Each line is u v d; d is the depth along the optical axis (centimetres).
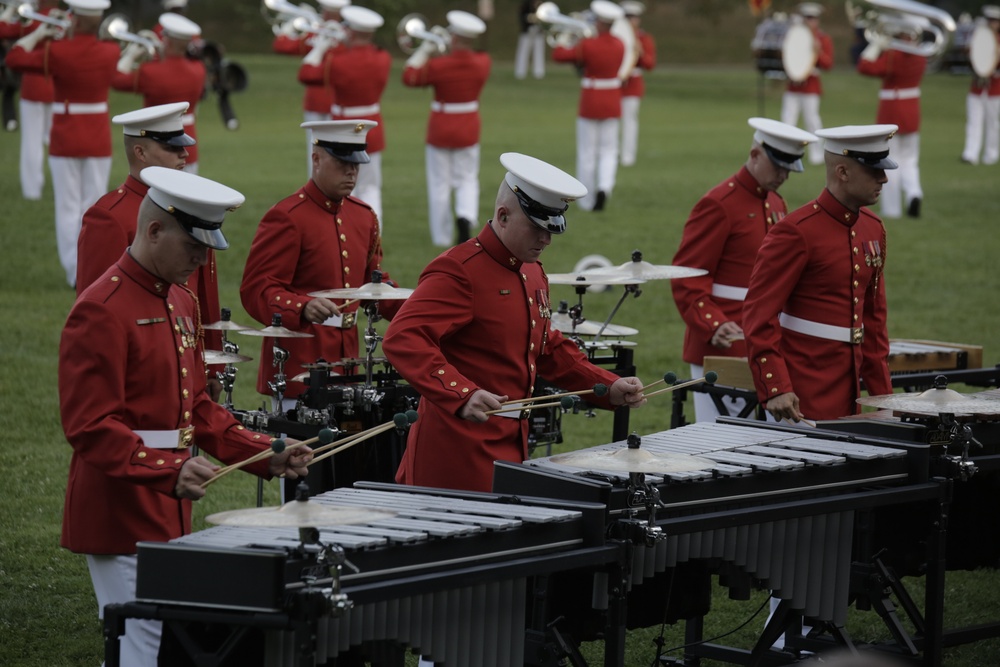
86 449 1056
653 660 1427
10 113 5144
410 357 1199
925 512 1306
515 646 1009
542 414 1504
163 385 1107
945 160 5566
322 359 1569
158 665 928
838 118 6925
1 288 2928
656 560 1093
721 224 1803
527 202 1234
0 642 1374
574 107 6956
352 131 1655
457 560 962
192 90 3256
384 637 937
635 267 1684
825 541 1198
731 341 1748
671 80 8725
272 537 930
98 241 1340
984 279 3372
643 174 4906
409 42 3691
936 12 4144
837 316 1541
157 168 1111
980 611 1582
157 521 1121
